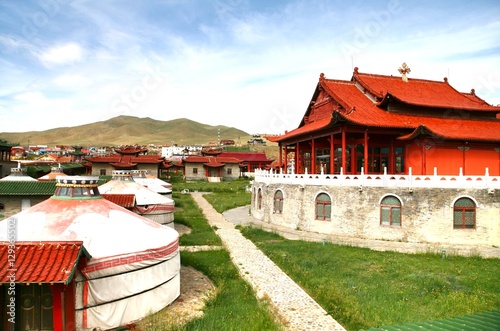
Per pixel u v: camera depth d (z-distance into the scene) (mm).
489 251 26797
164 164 106625
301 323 14703
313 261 23328
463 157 35719
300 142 45875
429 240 29625
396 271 21547
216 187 80625
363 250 26891
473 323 13016
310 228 34312
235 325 14195
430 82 46500
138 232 16547
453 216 29453
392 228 30453
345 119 32594
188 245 28500
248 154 120375
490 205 29156
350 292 18000
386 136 38281
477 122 40094
